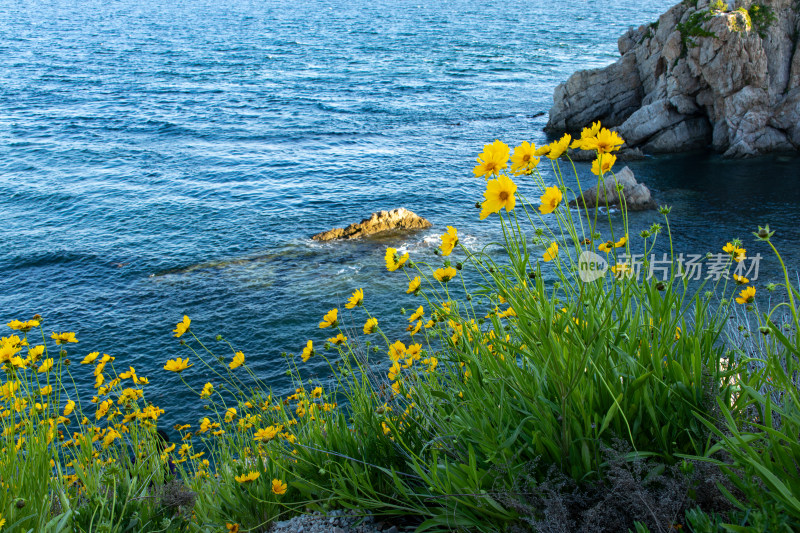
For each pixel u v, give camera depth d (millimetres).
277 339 17203
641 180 32406
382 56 91562
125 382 14602
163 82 73438
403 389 3557
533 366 2564
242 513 3197
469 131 47562
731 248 2789
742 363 2459
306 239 25891
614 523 2131
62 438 3977
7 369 3455
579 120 44375
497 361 2727
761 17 35344
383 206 30797
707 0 37344
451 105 57406
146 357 16531
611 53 89812
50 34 119750
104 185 35750
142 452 4027
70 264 23953
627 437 2428
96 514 2939
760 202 28047
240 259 23828
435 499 2580
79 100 62875
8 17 150625
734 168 33812
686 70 36750
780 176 31859
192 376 15039
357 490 2930
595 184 30453
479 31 121812
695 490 2164
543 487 2221
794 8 35531
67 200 32844
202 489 3553
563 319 2443
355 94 64500
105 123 52812
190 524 3074
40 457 2830
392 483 3045
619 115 43250
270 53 97125
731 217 26141
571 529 2170
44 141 46312
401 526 2902
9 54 92188
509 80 69688
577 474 2350
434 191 33094
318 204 31391
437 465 2686
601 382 2498
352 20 151250
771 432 1891
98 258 24438
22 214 30672
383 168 38125
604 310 2645
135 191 34500
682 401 2416
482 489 2426
